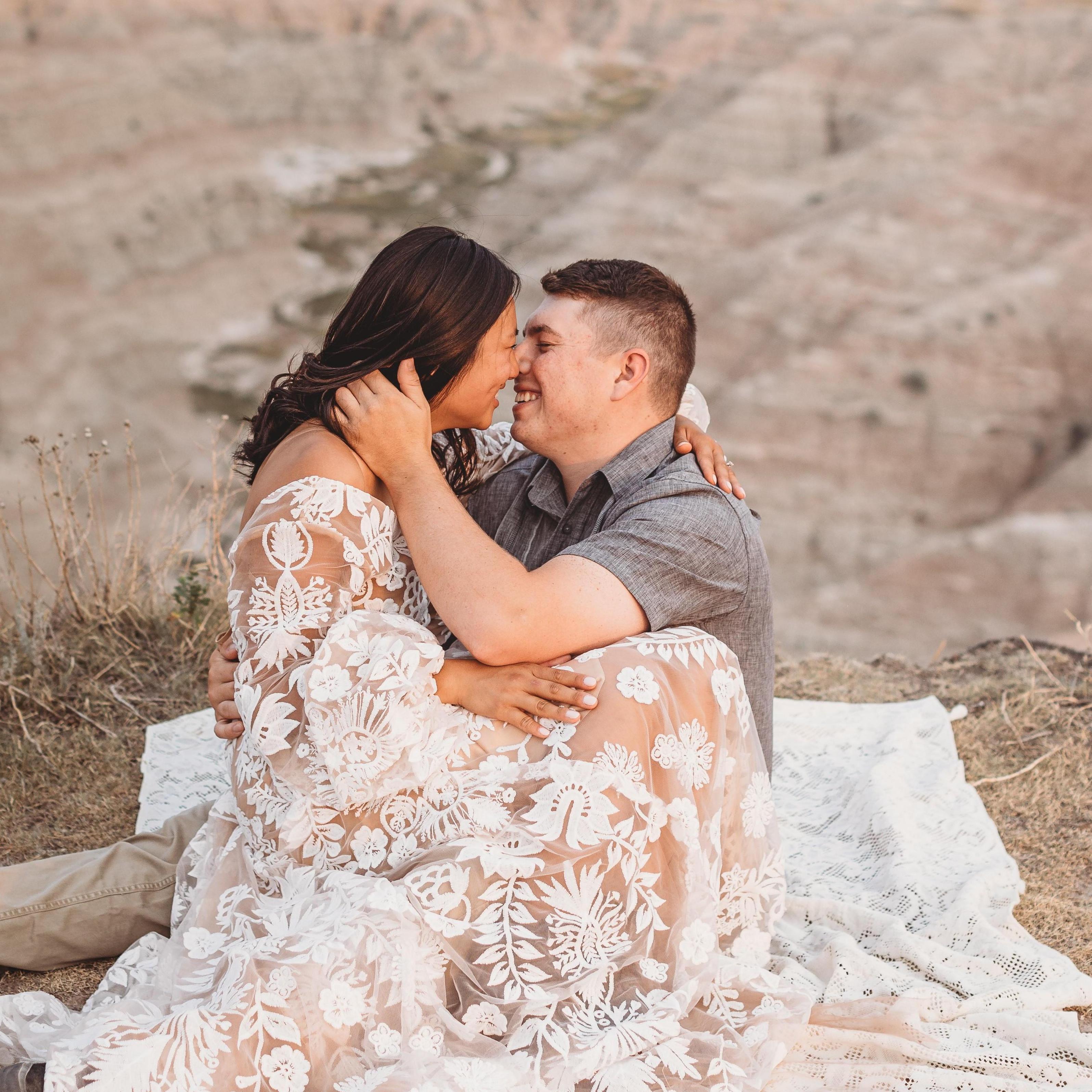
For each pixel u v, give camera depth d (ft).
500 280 6.97
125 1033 5.22
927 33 200.85
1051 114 178.40
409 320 6.66
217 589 12.87
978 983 7.08
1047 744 10.55
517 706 6.23
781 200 195.11
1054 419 139.85
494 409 7.40
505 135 246.47
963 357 145.69
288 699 6.12
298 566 6.23
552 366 7.50
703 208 193.36
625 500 7.39
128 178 194.29
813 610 128.47
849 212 173.27
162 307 184.85
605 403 7.53
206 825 7.26
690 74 267.80
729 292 173.88
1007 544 122.62
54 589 12.18
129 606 12.26
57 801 9.50
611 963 5.97
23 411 160.66
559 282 7.65
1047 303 148.36
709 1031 6.15
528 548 8.07
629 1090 5.50
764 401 147.84
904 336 146.61
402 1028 5.49
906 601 121.08
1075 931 7.86
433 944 5.70
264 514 6.31
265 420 6.91
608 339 7.43
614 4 278.05
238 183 207.10
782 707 11.25
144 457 67.46
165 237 193.67
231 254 194.80
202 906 6.55
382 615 6.21
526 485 8.36
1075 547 119.34
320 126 237.45
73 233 181.98
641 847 6.00
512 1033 5.74
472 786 6.10
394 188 225.35
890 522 137.80
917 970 7.26
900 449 140.87
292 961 5.45
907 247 168.55
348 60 244.83
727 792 6.75
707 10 282.15
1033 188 167.73
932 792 9.50
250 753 6.62
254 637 6.23
